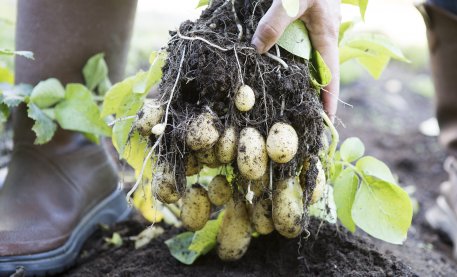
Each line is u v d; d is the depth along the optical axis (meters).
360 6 0.80
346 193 0.79
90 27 0.93
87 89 0.91
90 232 0.96
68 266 0.89
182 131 0.68
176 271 0.82
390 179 0.77
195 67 0.69
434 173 1.51
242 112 0.69
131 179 1.13
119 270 0.84
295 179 0.72
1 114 0.88
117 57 0.99
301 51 0.71
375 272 0.79
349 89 2.17
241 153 0.67
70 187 0.93
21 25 0.94
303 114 0.69
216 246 0.80
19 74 0.95
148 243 0.91
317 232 0.79
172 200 0.71
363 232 0.98
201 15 0.75
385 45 0.86
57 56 0.93
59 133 0.94
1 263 0.84
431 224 1.19
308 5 0.70
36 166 0.93
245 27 0.73
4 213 0.87
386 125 1.87
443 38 1.08
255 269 0.81
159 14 2.68
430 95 2.21
